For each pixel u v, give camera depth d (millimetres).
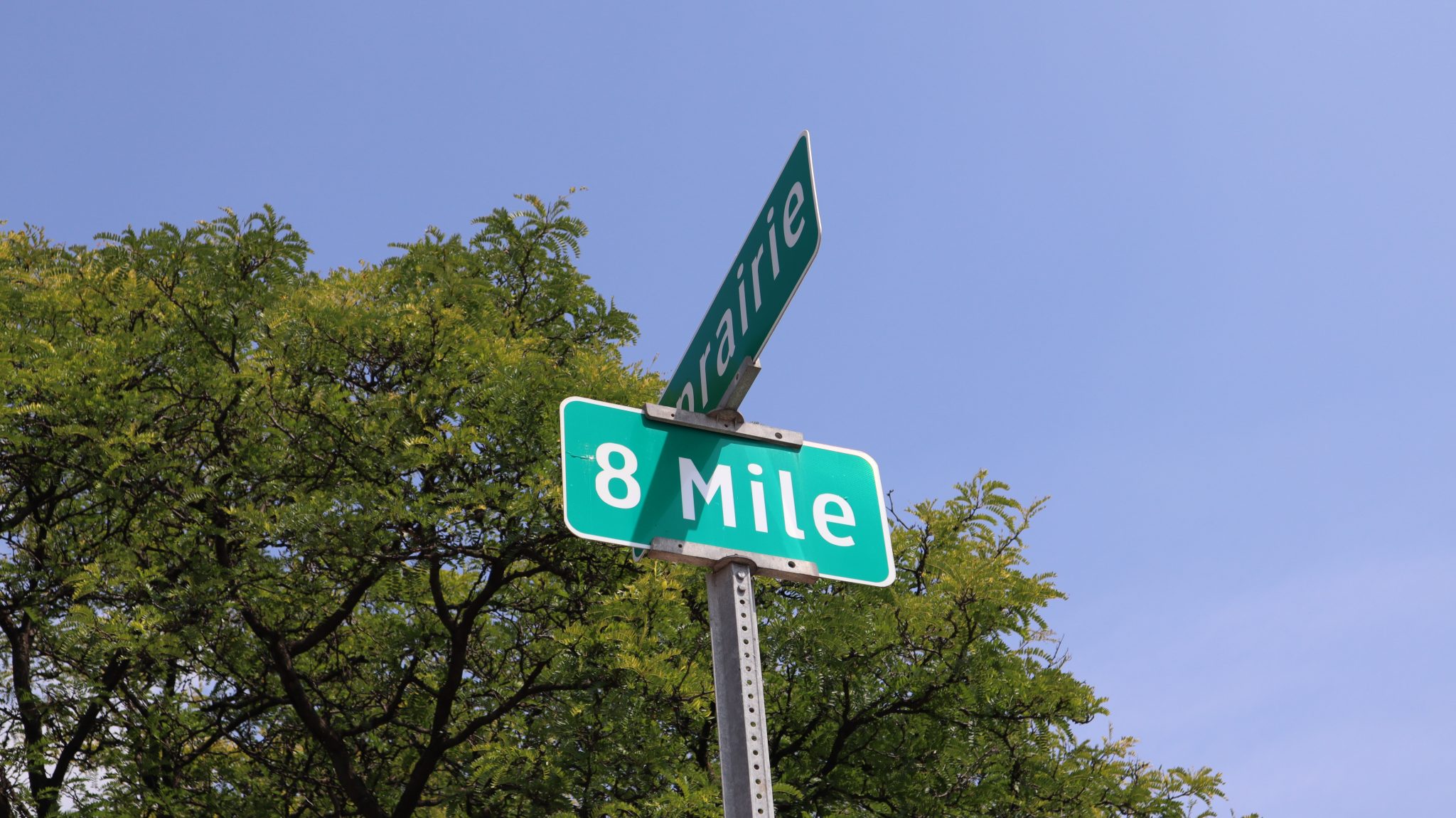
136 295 11523
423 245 12422
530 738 9609
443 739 10625
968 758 10594
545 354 11867
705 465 3312
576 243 12852
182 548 10719
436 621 11578
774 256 3229
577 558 10633
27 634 11578
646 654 9484
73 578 9727
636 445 3264
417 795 10320
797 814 10398
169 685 11953
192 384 10914
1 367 10188
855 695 10625
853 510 3459
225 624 10508
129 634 9547
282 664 10602
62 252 13094
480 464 10594
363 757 11602
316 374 10977
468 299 11508
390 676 11898
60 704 10977
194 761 11406
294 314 10836
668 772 9016
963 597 10344
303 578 10758
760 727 2922
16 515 11703
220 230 11820
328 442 10844
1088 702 10703
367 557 10109
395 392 10914
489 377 10477
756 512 3301
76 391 10195
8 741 11109
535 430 10578
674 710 9547
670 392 3777
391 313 11078
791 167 3219
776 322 3148
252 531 10062
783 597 11500
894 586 11312
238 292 11516
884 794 10555
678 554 3129
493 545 10305
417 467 10391
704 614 11242
